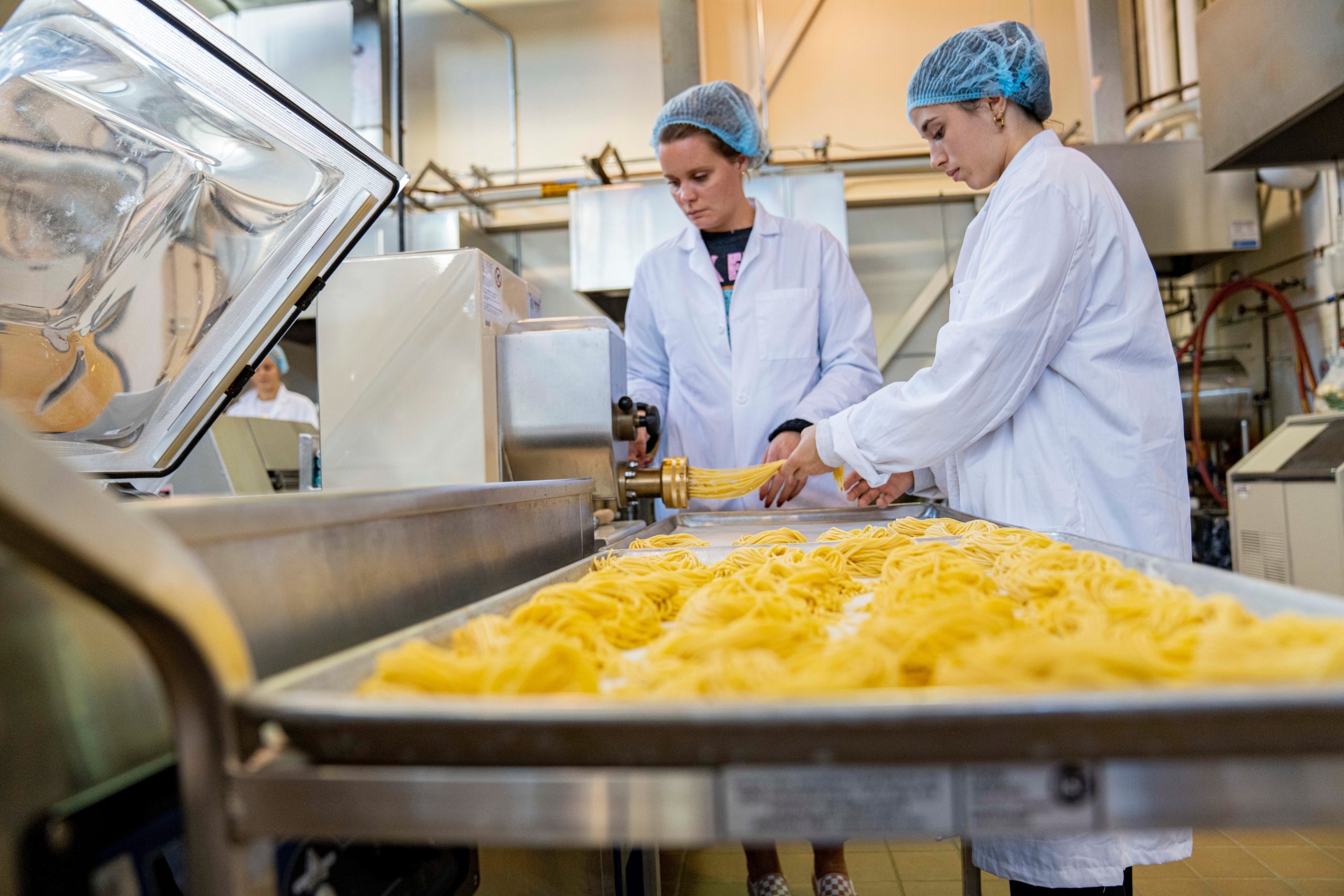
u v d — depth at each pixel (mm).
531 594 688
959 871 1776
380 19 4012
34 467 296
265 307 1119
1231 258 3861
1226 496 3463
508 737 344
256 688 381
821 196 3561
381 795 351
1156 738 323
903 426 1229
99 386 1010
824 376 1978
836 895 1390
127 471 1104
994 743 328
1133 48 4016
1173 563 676
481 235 4070
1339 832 1880
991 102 1306
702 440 2033
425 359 1244
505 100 4410
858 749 332
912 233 4090
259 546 488
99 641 411
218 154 959
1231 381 3430
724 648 542
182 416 1133
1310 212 3229
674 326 2066
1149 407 1149
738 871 1848
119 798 405
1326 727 320
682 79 3859
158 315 1021
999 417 1188
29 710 370
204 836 362
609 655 583
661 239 3561
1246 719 320
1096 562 719
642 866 1345
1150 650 483
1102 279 1170
